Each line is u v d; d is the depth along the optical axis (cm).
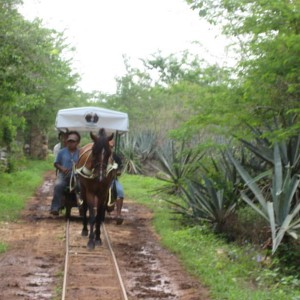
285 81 1231
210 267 1138
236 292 955
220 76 1639
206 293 983
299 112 1238
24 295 947
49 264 1157
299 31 1189
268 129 1352
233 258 1220
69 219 1669
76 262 1182
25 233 1477
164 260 1230
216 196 1486
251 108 1368
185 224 1625
